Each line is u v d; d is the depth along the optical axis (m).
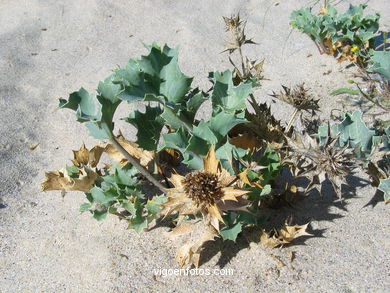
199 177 0.31
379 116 0.47
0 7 0.79
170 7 0.74
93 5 0.76
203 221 0.34
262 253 0.37
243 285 0.35
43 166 0.49
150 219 0.39
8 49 0.68
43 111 0.57
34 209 0.44
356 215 0.39
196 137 0.35
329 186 0.42
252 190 0.35
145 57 0.35
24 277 0.38
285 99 0.39
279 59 0.60
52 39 0.70
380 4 0.67
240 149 0.36
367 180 0.42
